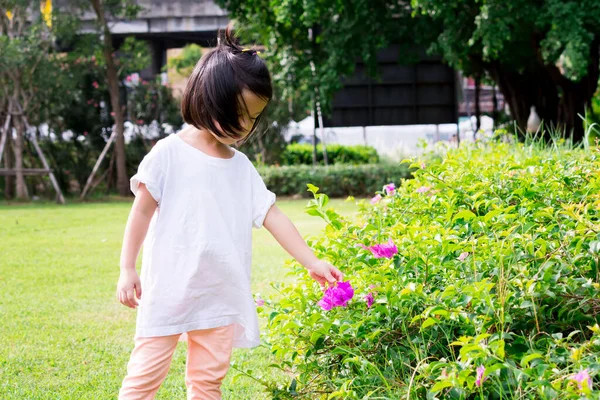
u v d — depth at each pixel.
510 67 14.46
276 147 17.17
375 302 2.09
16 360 3.19
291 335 2.23
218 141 2.20
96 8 14.98
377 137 19.17
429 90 15.89
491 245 2.14
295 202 13.24
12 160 15.13
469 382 1.59
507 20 10.20
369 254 2.29
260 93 2.04
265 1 13.40
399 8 13.04
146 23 17.78
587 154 3.58
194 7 17.61
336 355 2.17
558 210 2.36
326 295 2.06
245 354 3.27
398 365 1.98
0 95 14.10
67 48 16.61
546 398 1.50
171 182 2.10
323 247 2.49
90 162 16.16
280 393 2.20
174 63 22.05
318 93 13.33
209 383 2.10
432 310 1.84
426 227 2.55
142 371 2.04
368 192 14.20
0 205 13.34
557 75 12.93
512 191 2.82
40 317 4.05
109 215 10.92
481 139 4.93
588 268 2.02
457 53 11.72
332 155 18.08
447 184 2.88
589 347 1.74
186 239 2.07
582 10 10.10
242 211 2.19
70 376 2.97
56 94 14.72
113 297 4.63
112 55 15.63
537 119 13.57
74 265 5.96
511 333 1.80
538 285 1.86
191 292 2.05
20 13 14.07
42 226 9.18
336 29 13.05
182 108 2.12
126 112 16.36
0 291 4.81
